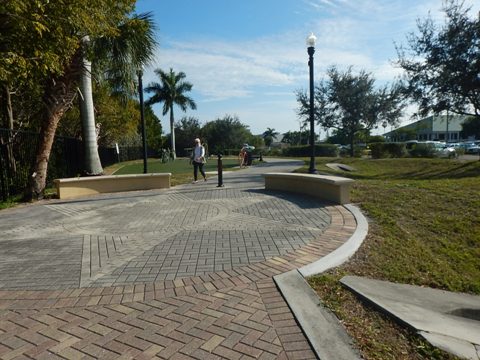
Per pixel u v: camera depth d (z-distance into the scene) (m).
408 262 4.52
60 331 2.92
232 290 3.59
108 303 3.40
